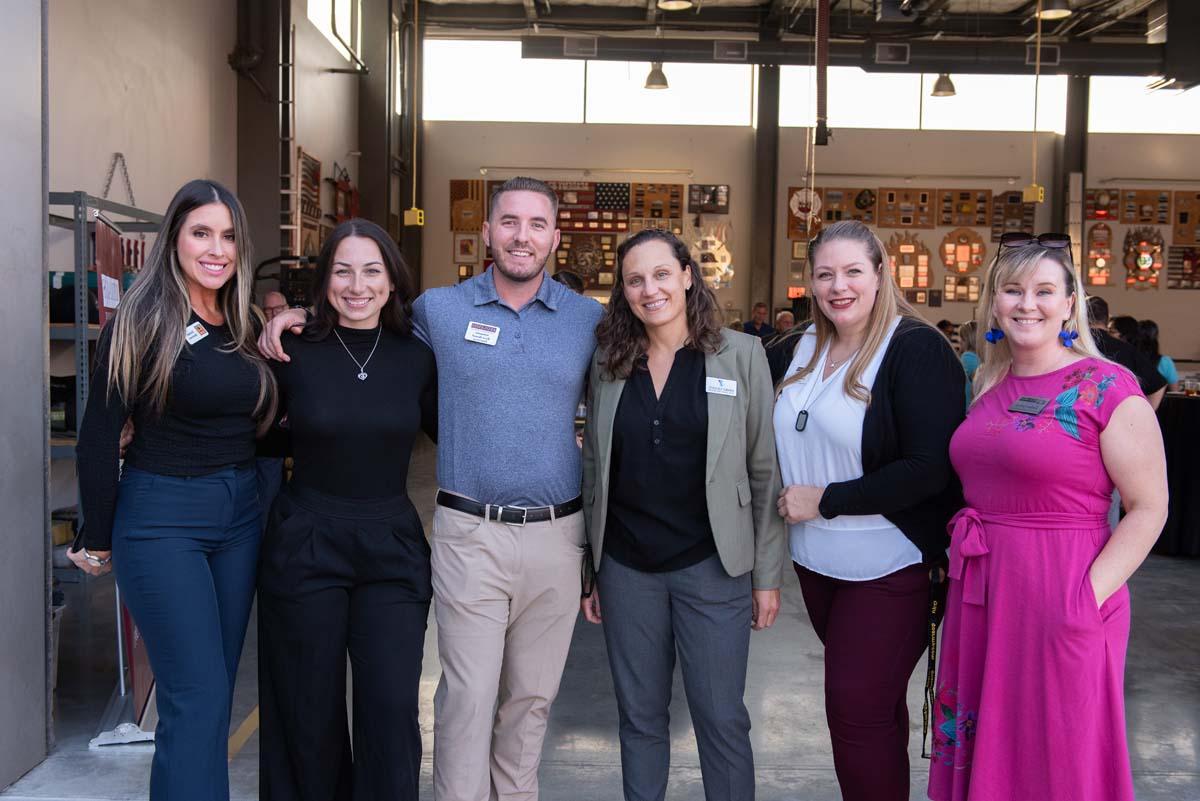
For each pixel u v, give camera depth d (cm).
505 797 245
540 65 1491
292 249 969
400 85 1421
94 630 441
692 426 226
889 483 213
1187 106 1496
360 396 226
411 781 229
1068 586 196
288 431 245
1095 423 197
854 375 222
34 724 295
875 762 221
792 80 1507
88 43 641
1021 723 201
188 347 218
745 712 235
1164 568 589
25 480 288
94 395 216
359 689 229
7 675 282
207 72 869
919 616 223
